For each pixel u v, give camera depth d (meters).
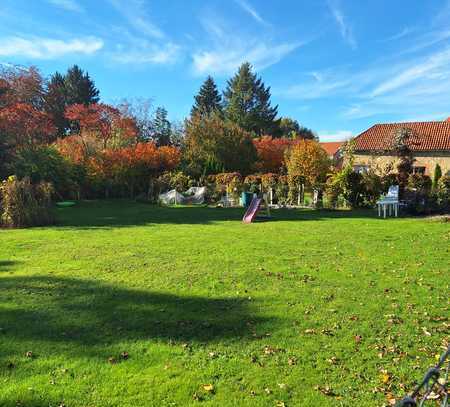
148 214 17.94
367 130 35.34
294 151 23.73
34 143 23.92
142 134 39.22
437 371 1.98
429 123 33.69
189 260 8.36
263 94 62.06
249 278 7.01
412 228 12.77
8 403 3.36
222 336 4.70
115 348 4.37
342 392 3.58
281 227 13.34
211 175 27.53
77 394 3.51
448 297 6.02
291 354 4.27
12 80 25.80
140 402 3.42
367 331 4.83
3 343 4.46
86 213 18.42
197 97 66.50
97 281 6.83
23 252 9.19
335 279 6.96
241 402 3.43
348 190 19.52
